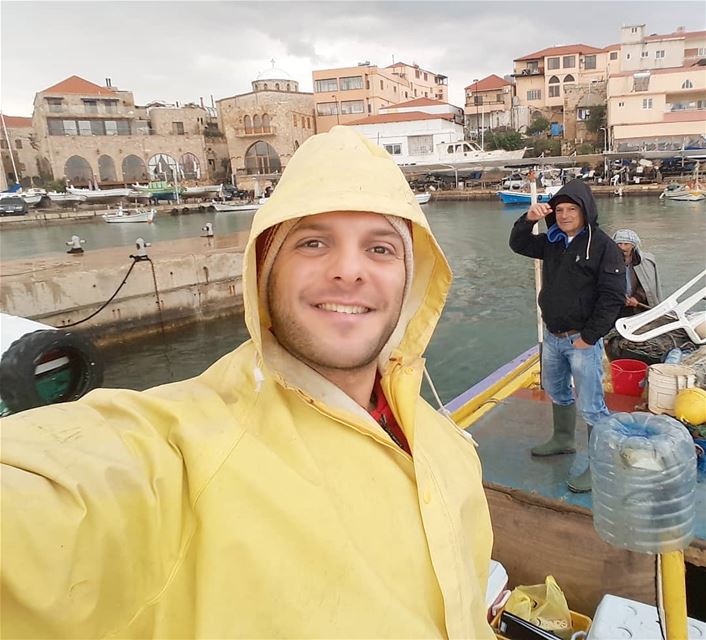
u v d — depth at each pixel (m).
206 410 0.85
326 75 66.12
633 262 5.96
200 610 0.74
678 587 1.54
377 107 66.25
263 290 0.99
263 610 0.76
